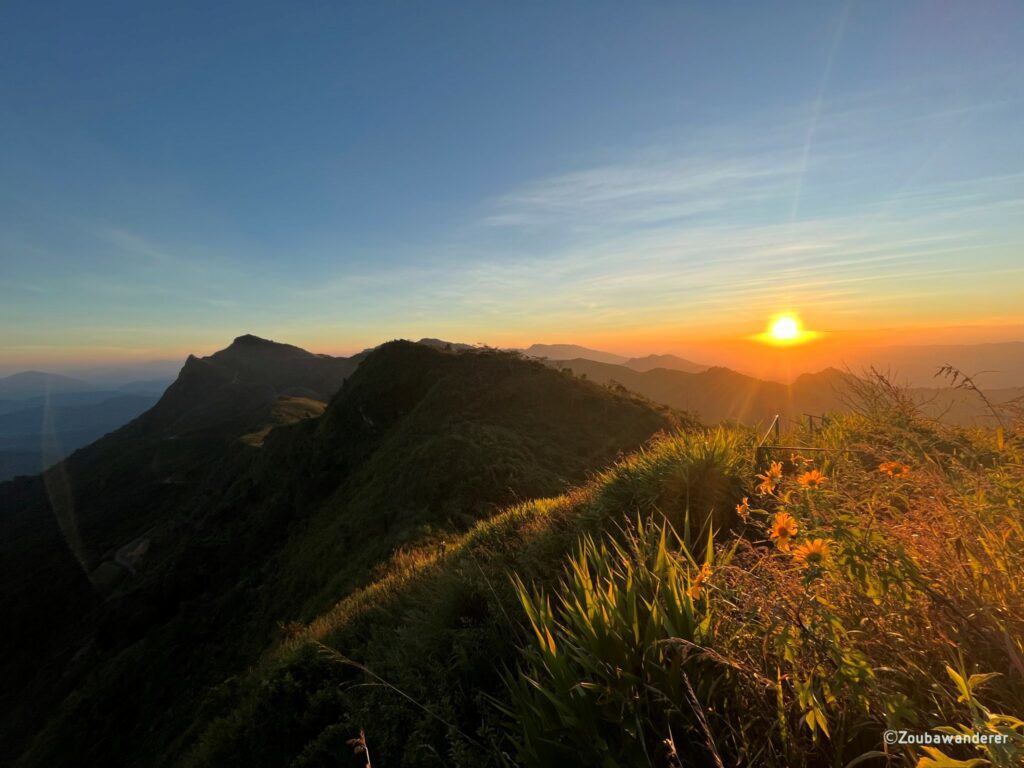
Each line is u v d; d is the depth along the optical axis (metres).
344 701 4.03
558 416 38.38
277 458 66.06
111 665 31.73
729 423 6.01
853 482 2.44
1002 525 1.88
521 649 2.59
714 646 1.89
